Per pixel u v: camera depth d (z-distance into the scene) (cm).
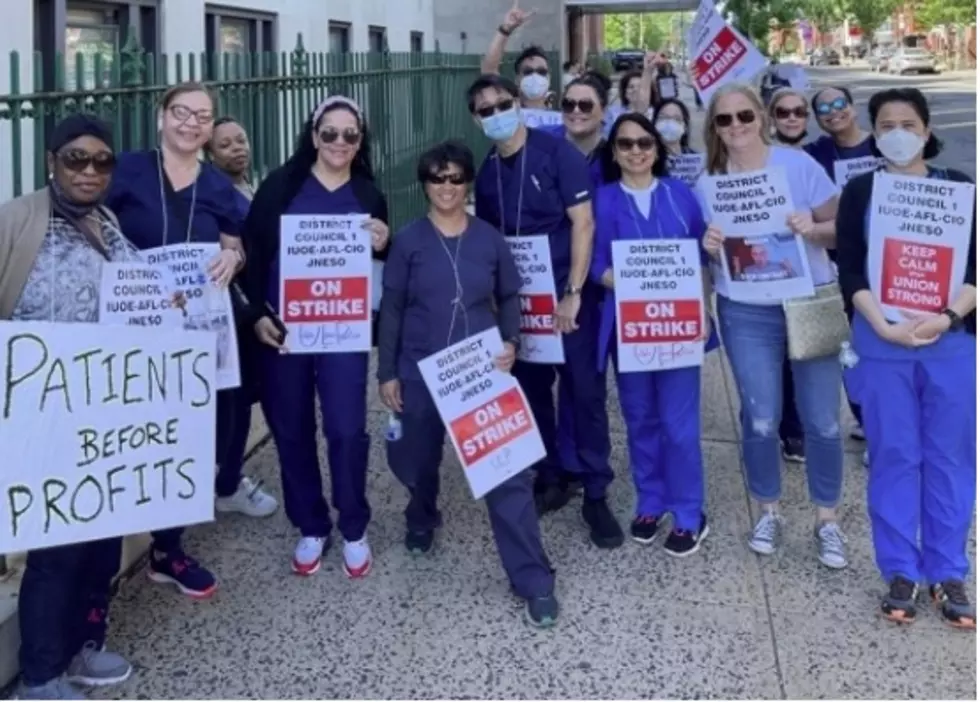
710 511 505
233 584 432
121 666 358
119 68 468
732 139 421
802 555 456
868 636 388
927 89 4419
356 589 428
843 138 560
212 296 396
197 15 978
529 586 399
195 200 393
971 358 384
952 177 384
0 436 311
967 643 382
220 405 432
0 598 365
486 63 564
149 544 452
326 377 422
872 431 398
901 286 381
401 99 1109
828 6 4900
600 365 461
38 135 414
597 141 503
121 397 336
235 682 361
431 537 462
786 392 551
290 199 417
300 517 438
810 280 417
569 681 361
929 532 400
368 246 419
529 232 449
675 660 373
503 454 399
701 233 447
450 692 355
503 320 420
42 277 325
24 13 721
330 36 1346
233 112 620
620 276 440
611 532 466
